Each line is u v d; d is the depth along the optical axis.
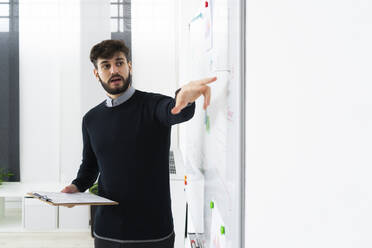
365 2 0.28
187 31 1.99
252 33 0.62
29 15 4.11
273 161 0.50
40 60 4.16
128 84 1.50
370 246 0.28
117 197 1.50
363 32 0.28
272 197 0.51
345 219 0.31
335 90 0.33
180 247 2.37
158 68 4.15
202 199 1.31
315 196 0.37
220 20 0.91
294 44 0.42
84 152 1.70
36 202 3.77
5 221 4.00
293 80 0.42
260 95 0.57
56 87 4.20
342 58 0.31
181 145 3.25
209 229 1.14
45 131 4.20
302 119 0.40
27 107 4.17
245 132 0.68
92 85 3.86
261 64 0.56
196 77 1.46
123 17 4.07
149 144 1.48
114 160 1.50
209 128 1.12
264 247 0.55
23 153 4.18
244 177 0.69
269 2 0.52
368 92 0.28
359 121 0.29
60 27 4.07
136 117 1.48
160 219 1.50
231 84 0.77
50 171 4.21
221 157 0.91
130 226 1.49
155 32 4.12
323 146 0.35
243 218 0.70
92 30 3.86
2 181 4.05
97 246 1.56
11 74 4.07
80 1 3.84
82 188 1.64
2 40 4.04
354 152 0.30
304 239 0.40
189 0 1.94
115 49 1.47
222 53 0.88
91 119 1.58
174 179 2.36
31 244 3.48
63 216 3.81
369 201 0.28
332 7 0.33
